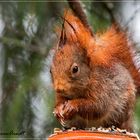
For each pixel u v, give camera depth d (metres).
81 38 4.98
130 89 5.00
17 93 5.49
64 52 4.97
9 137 5.46
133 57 5.04
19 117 5.48
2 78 5.56
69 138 4.89
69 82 4.95
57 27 5.01
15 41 5.57
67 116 4.94
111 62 4.98
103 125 4.97
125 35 5.03
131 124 5.00
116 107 4.97
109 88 4.97
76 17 5.02
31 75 5.52
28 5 5.59
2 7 5.60
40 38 5.61
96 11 5.63
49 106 5.45
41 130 5.49
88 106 4.95
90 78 4.96
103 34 5.02
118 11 5.68
